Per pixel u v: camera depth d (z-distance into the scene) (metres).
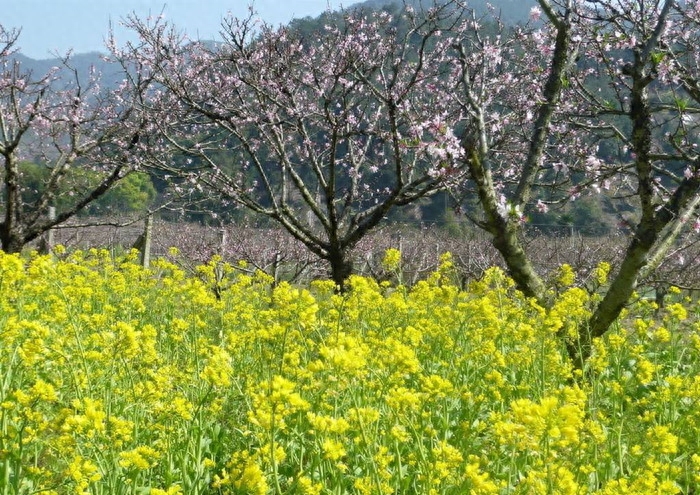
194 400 5.27
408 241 21.42
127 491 3.91
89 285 9.07
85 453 4.23
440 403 5.25
